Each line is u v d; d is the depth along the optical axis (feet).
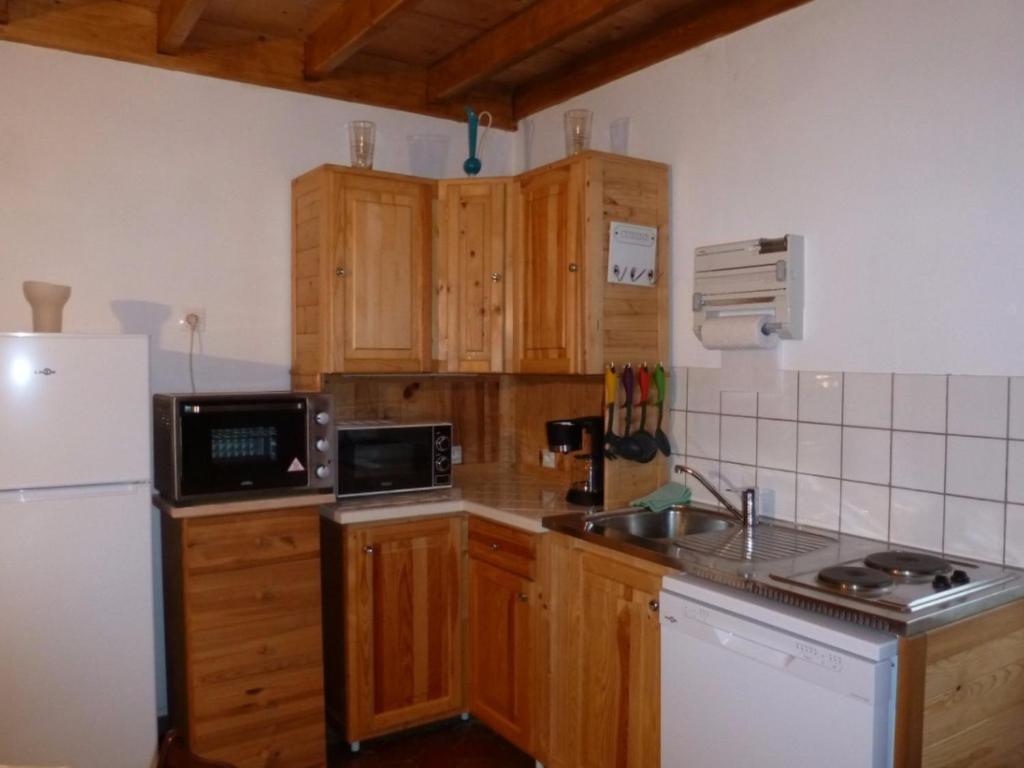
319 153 10.88
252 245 10.43
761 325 8.21
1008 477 6.58
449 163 11.92
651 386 9.43
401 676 9.53
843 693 5.43
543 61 11.19
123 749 7.89
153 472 9.56
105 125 9.52
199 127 10.07
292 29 10.32
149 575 7.95
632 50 10.15
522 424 11.86
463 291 10.37
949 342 6.97
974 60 6.78
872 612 5.50
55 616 7.57
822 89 7.95
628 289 9.31
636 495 9.26
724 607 6.33
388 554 9.39
